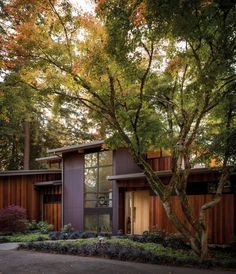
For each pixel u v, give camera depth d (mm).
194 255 9922
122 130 10641
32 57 9797
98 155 17609
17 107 10977
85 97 10820
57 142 26719
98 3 7773
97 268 8820
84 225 17719
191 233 10125
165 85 11328
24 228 16844
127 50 7840
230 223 12445
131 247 10898
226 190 12797
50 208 19906
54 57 9766
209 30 7465
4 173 19719
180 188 10172
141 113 11297
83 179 17969
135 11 6793
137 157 10562
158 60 10445
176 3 6012
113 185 16734
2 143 26891
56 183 19328
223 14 6770
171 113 11500
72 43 9727
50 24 9750
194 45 8977
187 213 10055
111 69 9203
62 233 15750
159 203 14578
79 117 26484
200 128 10719
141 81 10000
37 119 25125
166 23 6691
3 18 15594
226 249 11070
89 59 9164
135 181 15648
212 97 9672
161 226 14320
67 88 10242
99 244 11578
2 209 17641
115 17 7484
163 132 11414
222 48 7496
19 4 9602
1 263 9578
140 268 8789
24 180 20250
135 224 17375
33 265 9266
